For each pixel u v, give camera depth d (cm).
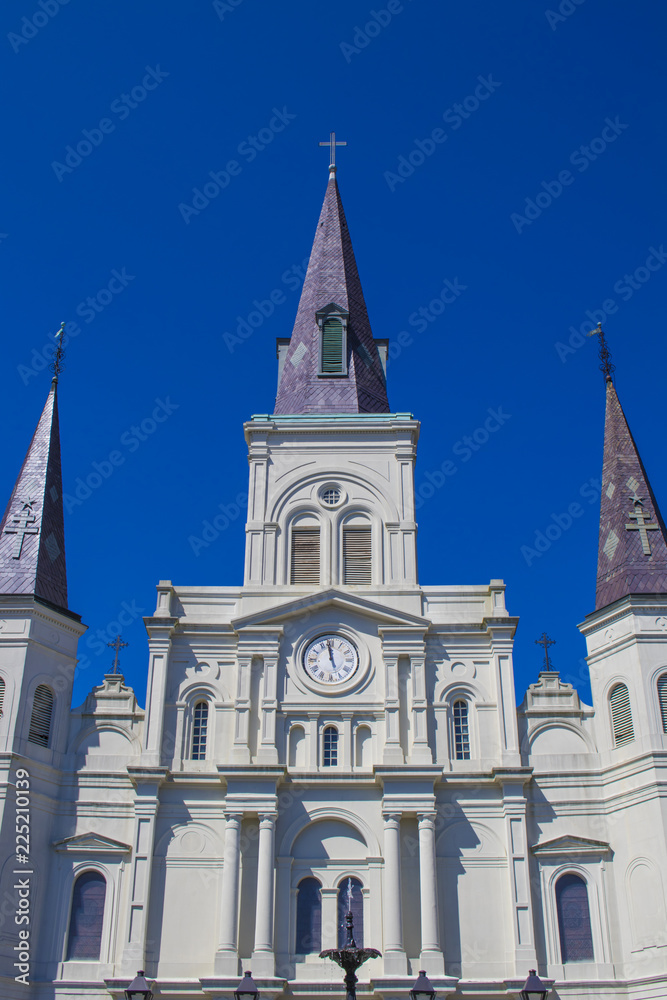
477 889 3212
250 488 3888
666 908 3036
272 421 4003
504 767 3322
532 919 3147
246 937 3144
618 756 3347
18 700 3334
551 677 3569
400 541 3762
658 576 3519
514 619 3566
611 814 3309
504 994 3028
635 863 3178
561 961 3128
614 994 3059
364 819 3303
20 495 3819
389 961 3039
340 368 4262
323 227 4866
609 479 3850
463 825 3300
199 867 3256
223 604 3666
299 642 3584
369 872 3231
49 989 3075
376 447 3947
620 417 3988
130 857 3272
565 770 3397
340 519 3825
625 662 3422
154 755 3381
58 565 3722
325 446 3950
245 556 3762
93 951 3166
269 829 3228
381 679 3512
